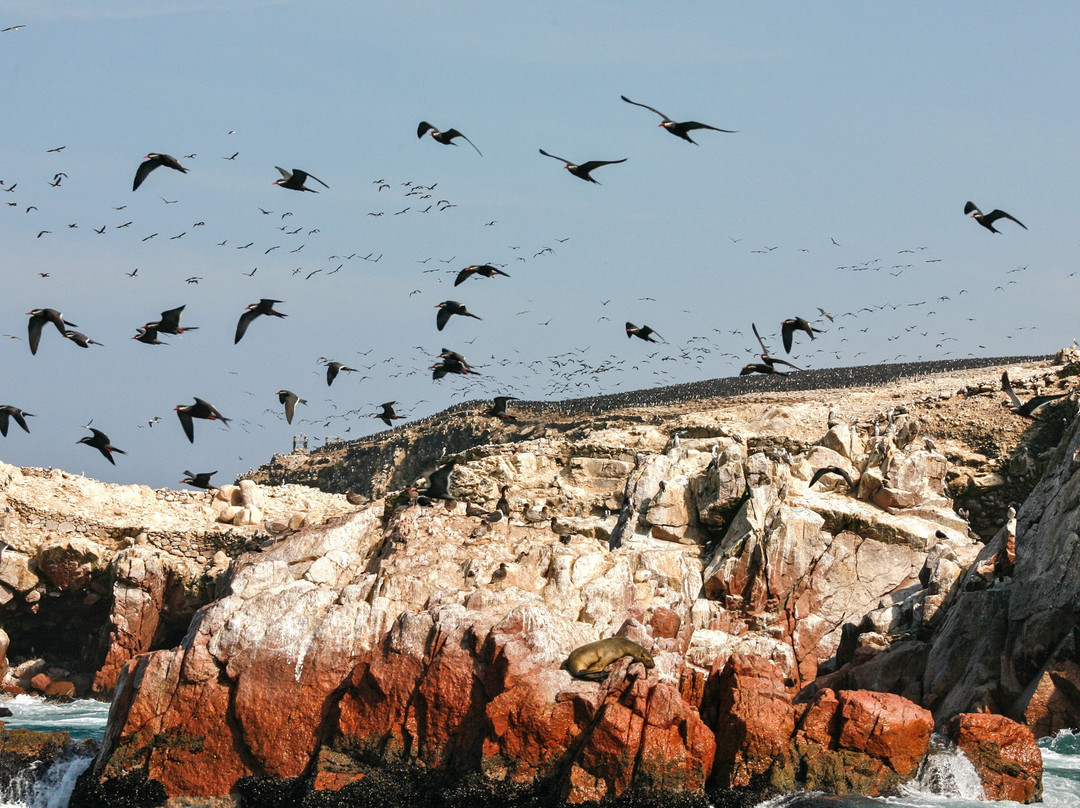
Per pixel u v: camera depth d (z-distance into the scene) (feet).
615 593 164.04
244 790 150.92
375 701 150.00
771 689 145.89
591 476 272.51
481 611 154.20
